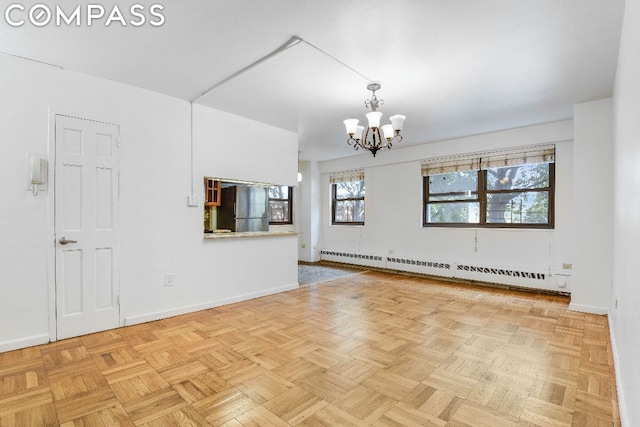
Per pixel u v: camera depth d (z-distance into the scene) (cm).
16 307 257
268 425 166
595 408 181
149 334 293
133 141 320
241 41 235
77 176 286
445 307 380
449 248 550
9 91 254
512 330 304
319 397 192
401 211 611
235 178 407
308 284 509
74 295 285
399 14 201
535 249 466
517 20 207
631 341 155
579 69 280
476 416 174
